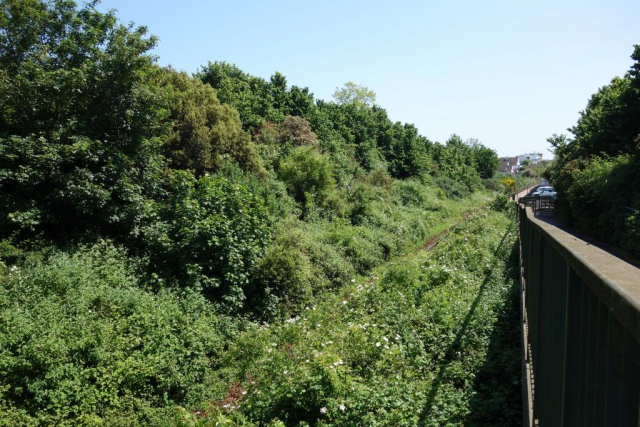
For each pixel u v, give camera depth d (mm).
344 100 65938
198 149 15531
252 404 6219
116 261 9883
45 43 11391
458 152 63375
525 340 5453
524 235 9227
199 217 11352
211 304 10242
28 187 9789
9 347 6434
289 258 11922
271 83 32875
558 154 39562
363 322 8422
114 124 11438
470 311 7820
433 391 5461
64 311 7625
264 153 21625
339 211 20641
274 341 9047
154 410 6867
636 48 20125
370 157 37438
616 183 17859
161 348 7797
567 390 1902
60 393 6223
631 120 21406
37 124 10328
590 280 1408
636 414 975
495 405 4949
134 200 11102
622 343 1076
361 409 5180
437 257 14047
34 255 9141
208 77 26328
